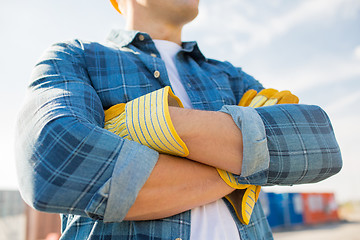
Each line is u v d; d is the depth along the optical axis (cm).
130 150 68
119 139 70
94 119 81
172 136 70
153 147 74
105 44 118
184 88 117
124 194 64
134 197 64
